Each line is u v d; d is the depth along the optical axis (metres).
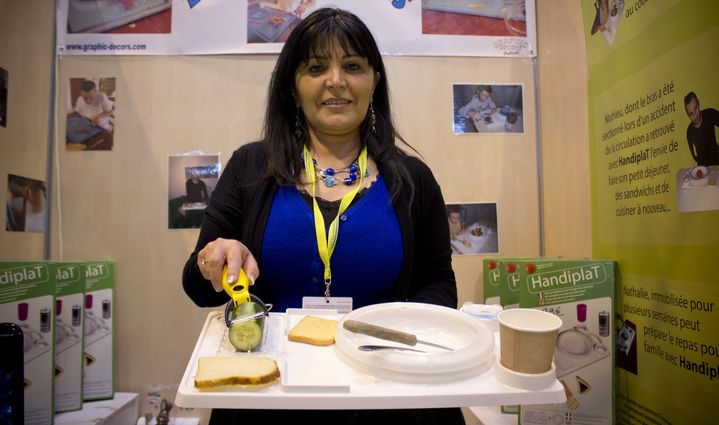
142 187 1.41
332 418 0.72
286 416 0.72
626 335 0.99
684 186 0.80
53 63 1.39
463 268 1.48
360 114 0.86
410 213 0.89
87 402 1.30
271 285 0.85
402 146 1.46
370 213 0.85
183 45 1.42
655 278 0.89
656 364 0.89
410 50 1.46
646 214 0.91
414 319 0.69
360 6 1.45
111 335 1.34
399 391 0.51
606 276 1.00
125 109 1.41
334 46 0.82
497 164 1.48
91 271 1.33
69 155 1.40
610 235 1.05
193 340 1.41
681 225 0.81
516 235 1.48
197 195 1.42
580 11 1.20
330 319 0.71
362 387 0.52
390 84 1.46
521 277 1.10
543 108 1.46
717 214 0.73
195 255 0.81
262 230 0.83
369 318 0.67
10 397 0.84
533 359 0.53
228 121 1.43
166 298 1.41
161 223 1.41
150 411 1.39
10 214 1.20
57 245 1.39
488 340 0.60
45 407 1.11
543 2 1.45
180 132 1.42
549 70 1.41
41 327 1.12
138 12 1.42
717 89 0.72
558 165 1.35
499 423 1.17
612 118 1.03
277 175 0.85
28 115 1.27
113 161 1.41
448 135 1.48
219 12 1.42
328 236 0.82
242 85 1.43
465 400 0.51
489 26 1.49
